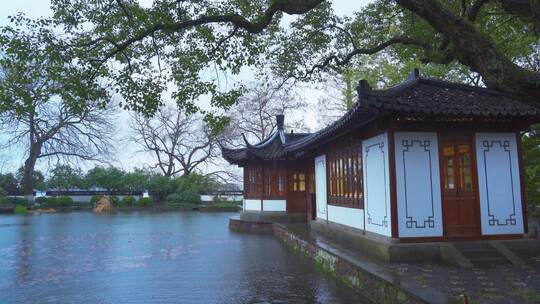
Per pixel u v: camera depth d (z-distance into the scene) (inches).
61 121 1553.9
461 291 293.3
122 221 1181.7
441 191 414.9
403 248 395.5
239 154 972.6
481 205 418.0
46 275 462.0
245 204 989.8
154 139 1870.1
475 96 424.2
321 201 681.0
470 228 414.6
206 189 1828.2
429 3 243.4
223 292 378.3
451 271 357.1
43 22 328.5
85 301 355.9
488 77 228.7
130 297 366.3
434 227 410.3
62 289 397.1
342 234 543.2
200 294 372.8
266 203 925.2
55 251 636.1
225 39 422.6
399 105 369.7
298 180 918.4
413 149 415.5
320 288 385.4
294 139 951.6
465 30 237.0
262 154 911.7
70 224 1085.8
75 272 477.4
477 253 395.2
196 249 650.8
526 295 280.1
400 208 408.2
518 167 427.8
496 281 322.3
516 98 223.6
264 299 351.9
